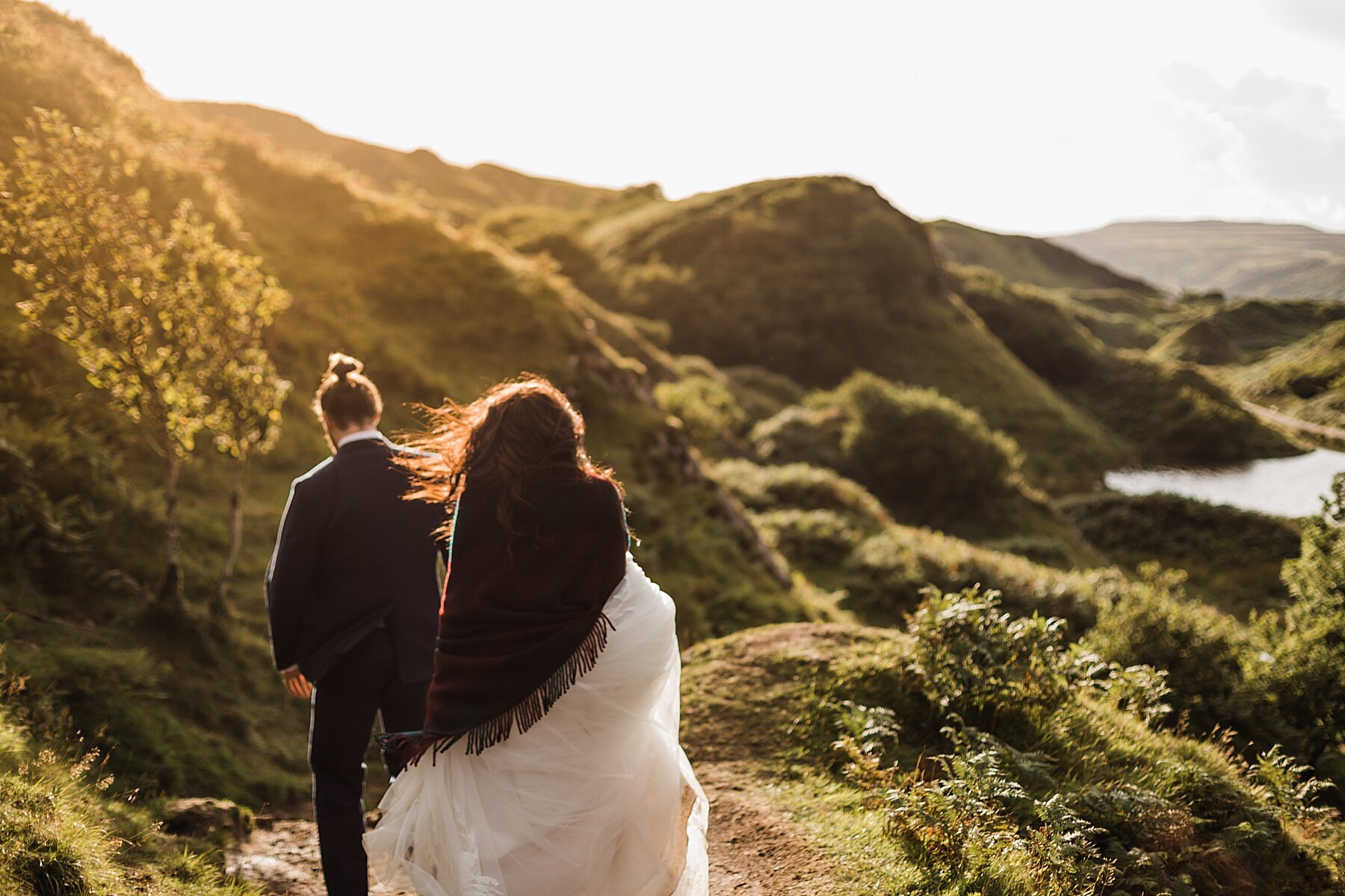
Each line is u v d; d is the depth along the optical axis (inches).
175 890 133.6
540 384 96.1
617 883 91.2
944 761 175.6
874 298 4131.4
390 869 94.6
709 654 240.2
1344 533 302.4
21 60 544.1
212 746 233.3
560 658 88.5
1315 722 299.9
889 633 244.7
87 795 150.9
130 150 522.0
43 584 269.4
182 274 282.8
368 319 582.9
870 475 1571.1
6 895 102.7
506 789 89.4
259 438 295.7
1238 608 1273.4
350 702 132.2
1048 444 3499.0
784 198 4655.5
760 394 2854.3
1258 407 4148.6
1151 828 156.3
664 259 4352.9
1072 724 194.9
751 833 161.9
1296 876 161.8
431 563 138.1
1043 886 129.1
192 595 301.9
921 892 130.1
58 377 360.2
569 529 89.9
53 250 271.7
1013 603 646.5
